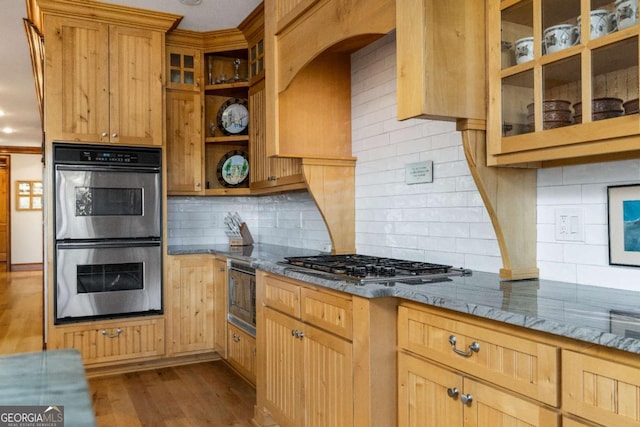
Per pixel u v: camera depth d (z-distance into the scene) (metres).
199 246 4.18
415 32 1.71
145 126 3.63
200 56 4.05
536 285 1.75
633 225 1.60
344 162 3.02
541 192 1.90
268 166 3.60
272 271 2.48
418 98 1.70
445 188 2.34
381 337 1.77
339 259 2.59
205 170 4.20
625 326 1.10
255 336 3.00
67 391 0.88
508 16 1.70
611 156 1.63
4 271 9.92
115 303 3.51
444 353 1.55
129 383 3.34
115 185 3.52
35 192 10.48
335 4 2.24
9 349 4.11
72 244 3.37
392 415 1.79
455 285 1.77
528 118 1.61
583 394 1.12
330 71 3.02
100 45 3.50
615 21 1.37
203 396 3.10
